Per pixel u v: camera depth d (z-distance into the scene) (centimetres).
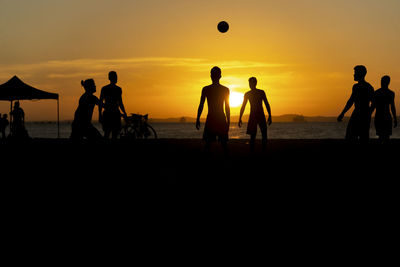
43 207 534
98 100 1141
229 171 859
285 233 406
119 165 977
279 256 339
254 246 366
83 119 1135
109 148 1119
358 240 382
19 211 512
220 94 873
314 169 887
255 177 777
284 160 1072
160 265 320
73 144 1265
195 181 733
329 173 825
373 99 970
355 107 938
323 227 429
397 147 1440
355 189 650
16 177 802
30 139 1975
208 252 350
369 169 881
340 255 340
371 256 337
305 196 593
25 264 323
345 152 1331
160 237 396
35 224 448
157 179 760
